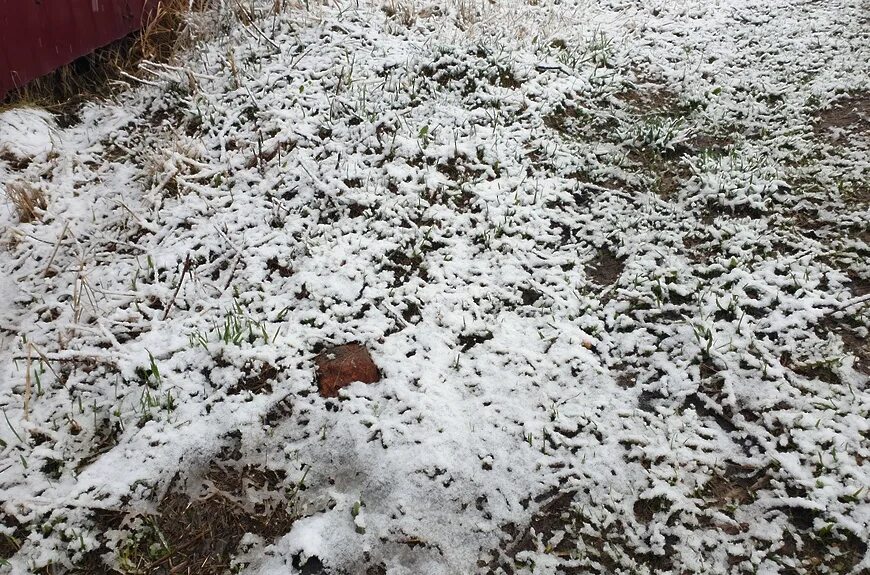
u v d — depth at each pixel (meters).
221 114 3.84
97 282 2.96
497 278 2.97
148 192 3.41
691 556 2.00
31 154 3.56
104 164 3.61
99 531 2.13
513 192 3.39
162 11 4.45
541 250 3.11
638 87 4.17
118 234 3.22
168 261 3.04
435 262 3.04
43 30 3.78
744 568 1.96
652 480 2.19
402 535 2.10
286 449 2.33
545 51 4.43
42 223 3.25
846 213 3.06
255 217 3.24
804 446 2.21
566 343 2.67
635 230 3.16
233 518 2.17
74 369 2.61
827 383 2.40
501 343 2.69
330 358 2.62
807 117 3.73
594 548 2.05
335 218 3.27
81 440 2.38
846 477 2.12
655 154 3.61
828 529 1.99
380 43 4.36
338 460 2.30
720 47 4.54
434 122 3.78
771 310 2.69
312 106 3.85
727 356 2.54
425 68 4.19
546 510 2.16
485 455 2.29
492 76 4.14
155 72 4.02
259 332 2.70
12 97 3.84
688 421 2.36
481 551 2.07
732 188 3.27
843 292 2.70
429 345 2.68
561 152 3.61
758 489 2.15
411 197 3.32
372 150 3.59
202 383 2.54
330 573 2.02
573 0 5.29
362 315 2.82
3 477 2.25
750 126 3.74
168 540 2.10
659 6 5.10
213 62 4.21
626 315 2.77
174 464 2.29
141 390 2.52
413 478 2.23
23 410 2.45
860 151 3.42
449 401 2.47
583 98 4.07
